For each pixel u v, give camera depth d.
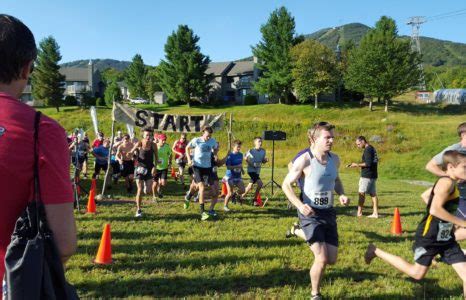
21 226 1.46
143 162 9.19
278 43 59.25
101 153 14.15
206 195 12.62
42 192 1.46
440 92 59.97
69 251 1.54
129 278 5.17
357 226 8.72
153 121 11.60
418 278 4.46
